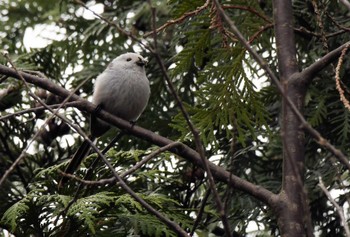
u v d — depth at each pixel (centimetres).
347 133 1178
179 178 1134
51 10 1625
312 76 808
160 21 1376
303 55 1252
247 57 1244
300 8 1202
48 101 1263
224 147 1220
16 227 868
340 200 1145
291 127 774
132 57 1175
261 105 935
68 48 1403
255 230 1270
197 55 939
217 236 1254
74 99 905
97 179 912
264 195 760
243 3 973
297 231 716
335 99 1175
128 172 707
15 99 1284
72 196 889
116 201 821
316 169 1177
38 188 930
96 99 1148
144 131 881
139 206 814
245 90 927
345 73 1191
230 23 567
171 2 954
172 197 1124
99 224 887
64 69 1381
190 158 805
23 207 820
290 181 745
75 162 933
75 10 1540
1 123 1266
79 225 854
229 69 926
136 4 1445
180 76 1329
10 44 1404
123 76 1141
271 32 1127
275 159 1241
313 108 1159
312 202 1159
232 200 1173
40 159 1255
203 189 1250
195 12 834
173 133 1302
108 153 952
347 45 789
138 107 1160
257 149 1229
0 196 1133
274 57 1224
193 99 1333
